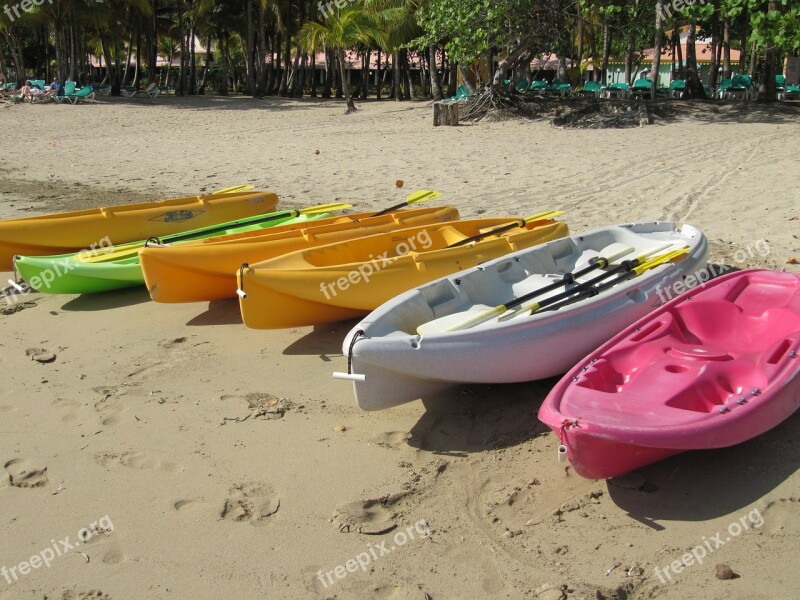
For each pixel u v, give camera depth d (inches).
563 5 903.1
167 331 266.4
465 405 201.5
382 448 182.2
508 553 144.0
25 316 286.5
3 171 618.5
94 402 209.8
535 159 605.3
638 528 147.9
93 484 170.4
